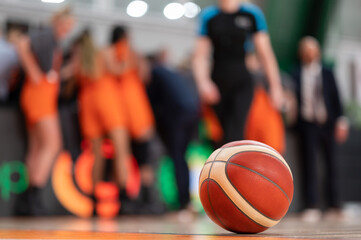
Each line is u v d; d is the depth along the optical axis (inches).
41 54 187.3
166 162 216.8
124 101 206.2
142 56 212.5
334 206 223.0
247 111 155.6
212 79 158.1
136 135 208.4
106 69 204.7
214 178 69.7
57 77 193.6
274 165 69.2
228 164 69.2
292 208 228.1
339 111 221.8
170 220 170.2
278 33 340.5
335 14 356.2
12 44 207.2
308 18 345.1
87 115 202.1
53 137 191.0
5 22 249.1
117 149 204.2
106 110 201.8
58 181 195.5
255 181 67.8
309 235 72.0
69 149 199.3
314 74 219.9
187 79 195.9
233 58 157.1
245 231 71.2
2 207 186.9
